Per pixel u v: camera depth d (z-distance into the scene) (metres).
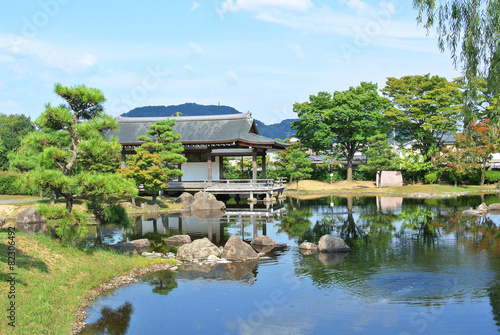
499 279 15.97
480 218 31.23
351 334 11.61
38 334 10.91
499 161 68.88
